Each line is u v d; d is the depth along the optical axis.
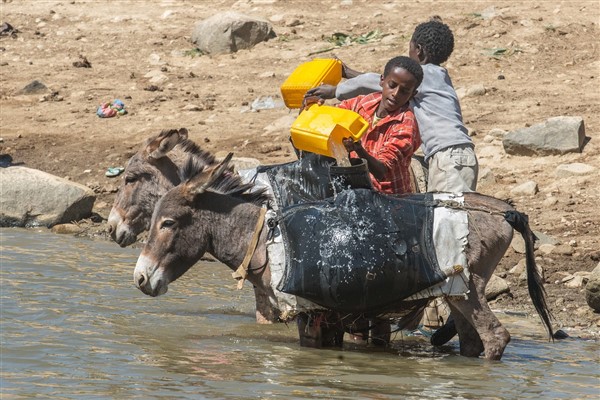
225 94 34.31
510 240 15.48
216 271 22.73
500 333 15.57
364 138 16.53
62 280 20.91
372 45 35.94
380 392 13.99
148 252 16.17
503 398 13.88
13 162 30.77
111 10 42.91
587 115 29.03
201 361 15.46
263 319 18.22
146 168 19.44
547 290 20.47
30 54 39.03
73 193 27.28
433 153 16.89
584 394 14.16
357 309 15.25
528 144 26.91
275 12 40.31
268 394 13.77
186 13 41.94
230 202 16.25
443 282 15.05
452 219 15.16
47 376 14.39
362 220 15.07
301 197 16.11
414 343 17.25
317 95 17.25
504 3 38.47
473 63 33.59
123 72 37.09
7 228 26.73
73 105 34.66
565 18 36.34
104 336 16.83
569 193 25.00
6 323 17.36
